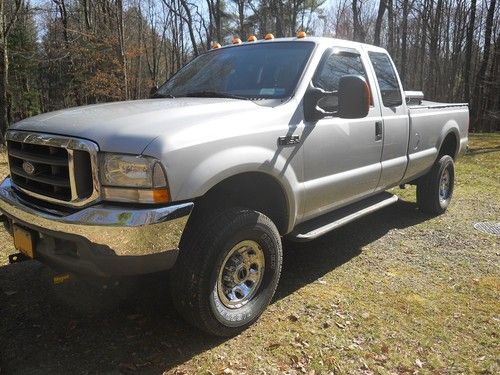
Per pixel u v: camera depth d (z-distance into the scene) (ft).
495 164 36.65
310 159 12.37
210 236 9.92
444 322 11.70
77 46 69.82
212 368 9.73
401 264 15.39
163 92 14.76
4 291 12.83
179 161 9.08
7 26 55.21
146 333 10.96
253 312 11.13
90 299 12.48
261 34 112.16
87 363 9.86
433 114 19.34
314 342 10.69
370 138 14.85
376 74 16.08
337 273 14.55
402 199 24.12
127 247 8.72
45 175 9.79
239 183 11.34
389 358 10.19
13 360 9.89
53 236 9.39
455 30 112.27
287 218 12.06
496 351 10.52
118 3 68.23
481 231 19.08
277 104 11.93
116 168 8.86
